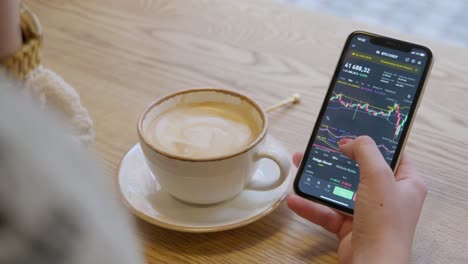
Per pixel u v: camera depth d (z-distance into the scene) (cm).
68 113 52
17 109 13
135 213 57
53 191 13
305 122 75
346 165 59
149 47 92
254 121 62
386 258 46
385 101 60
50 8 103
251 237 57
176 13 102
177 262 54
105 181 15
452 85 83
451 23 189
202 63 88
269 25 99
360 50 63
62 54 89
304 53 91
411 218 49
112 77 84
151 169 57
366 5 200
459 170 67
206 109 64
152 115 61
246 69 87
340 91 62
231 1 107
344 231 56
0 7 43
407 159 59
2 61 45
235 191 57
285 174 57
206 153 57
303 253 56
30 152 13
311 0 202
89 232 13
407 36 97
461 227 59
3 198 12
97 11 102
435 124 75
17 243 12
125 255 14
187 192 55
